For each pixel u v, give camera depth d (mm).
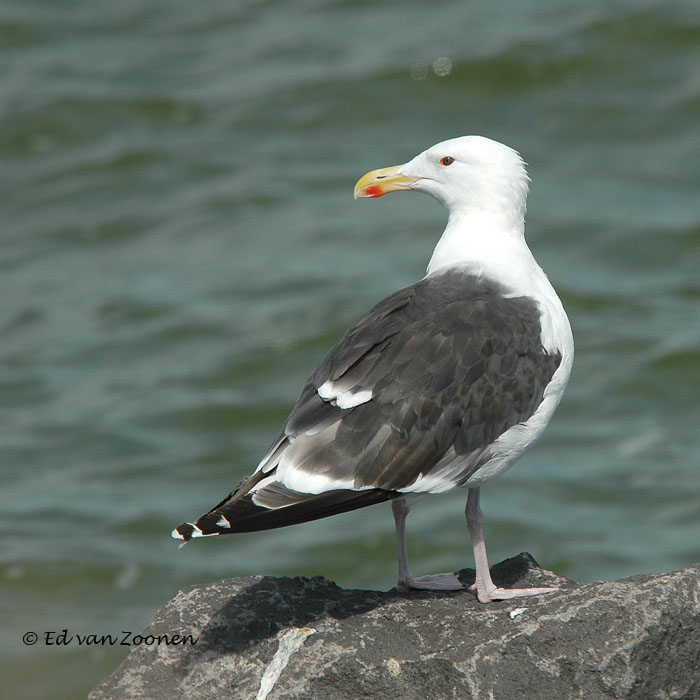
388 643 7504
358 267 22141
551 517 16391
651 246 22344
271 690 7461
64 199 25141
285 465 7430
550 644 7172
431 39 28375
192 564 16000
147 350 20719
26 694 13438
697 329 20156
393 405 7562
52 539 16281
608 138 25359
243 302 21625
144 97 27766
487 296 8383
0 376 20219
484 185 8992
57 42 30594
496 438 7855
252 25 30484
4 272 23219
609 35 27781
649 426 18250
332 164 25125
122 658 14000
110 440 18594
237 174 25234
